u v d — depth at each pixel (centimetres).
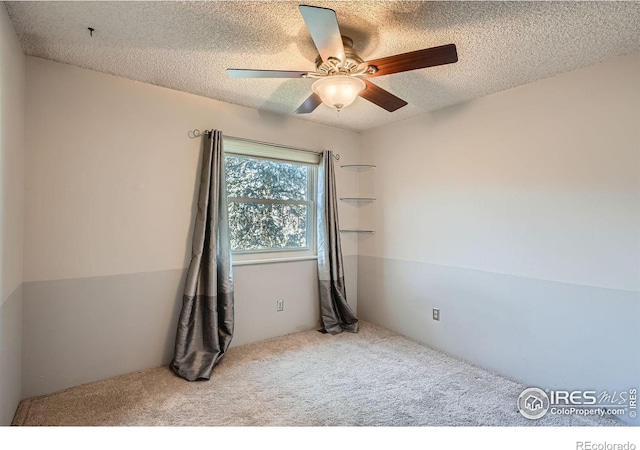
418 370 265
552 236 233
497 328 264
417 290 329
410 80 245
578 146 220
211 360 260
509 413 205
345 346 313
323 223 354
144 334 260
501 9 162
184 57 216
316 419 197
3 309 167
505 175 260
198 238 271
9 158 175
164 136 267
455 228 295
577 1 155
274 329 334
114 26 180
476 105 279
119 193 247
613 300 204
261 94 280
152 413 201
